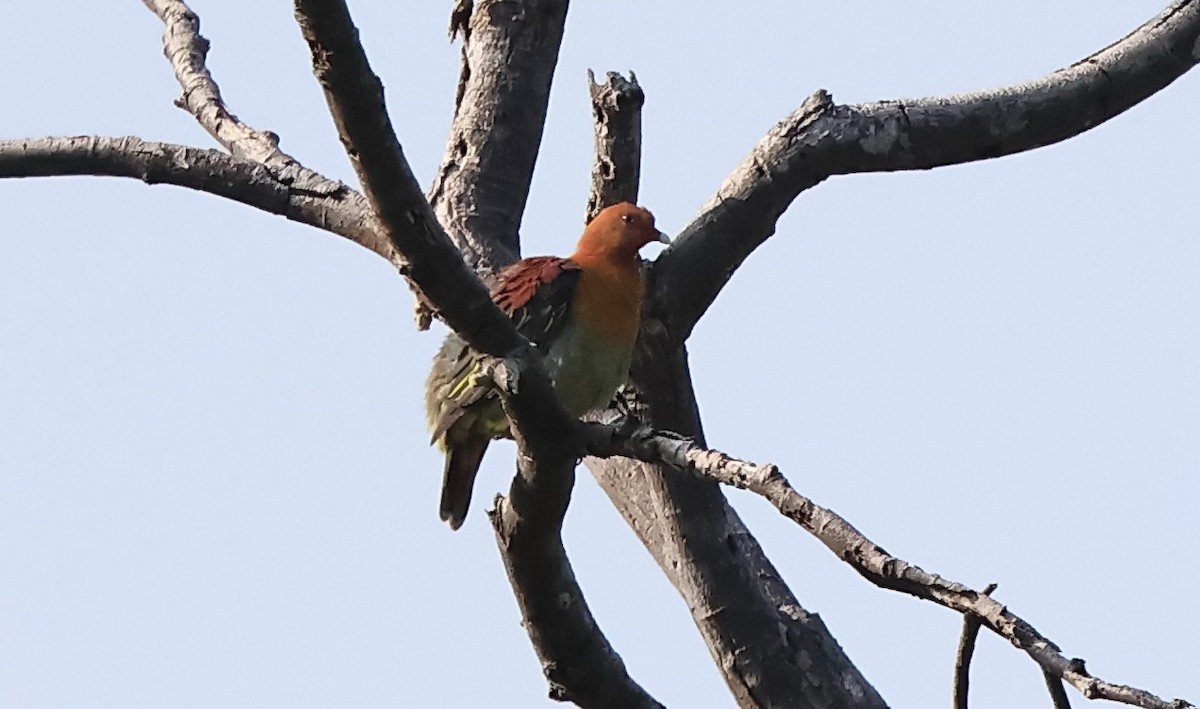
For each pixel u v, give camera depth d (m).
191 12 14.15
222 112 13.27
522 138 13.41
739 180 11.90
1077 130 12.45
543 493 9.35
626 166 11.62
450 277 8.59
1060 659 6.90
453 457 11.78
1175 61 12.41
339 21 7.58
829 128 11.92
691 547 12.15
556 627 10.06
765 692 12.08
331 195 12.34
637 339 11.79
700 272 11.79
